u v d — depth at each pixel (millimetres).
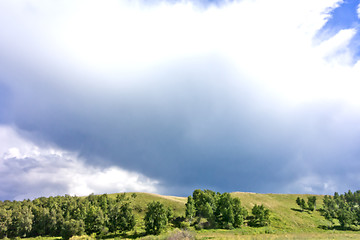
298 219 101562
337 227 92000
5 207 123125
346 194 138250
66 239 82250
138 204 127812
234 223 90312
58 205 123625
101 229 86750
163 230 80438
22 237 100625
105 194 142125
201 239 43000
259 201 130875
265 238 42781
